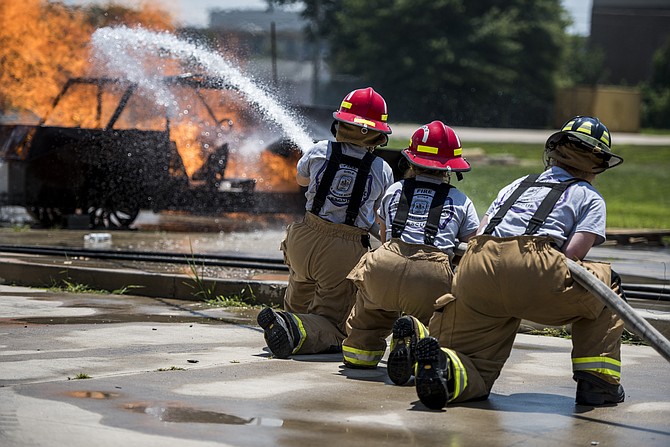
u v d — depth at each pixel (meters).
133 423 7.82
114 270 15.85
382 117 11.18
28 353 10.61
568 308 8.83
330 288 11.20
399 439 7.69
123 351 10.92
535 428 8.19
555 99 114.88
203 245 21.50
